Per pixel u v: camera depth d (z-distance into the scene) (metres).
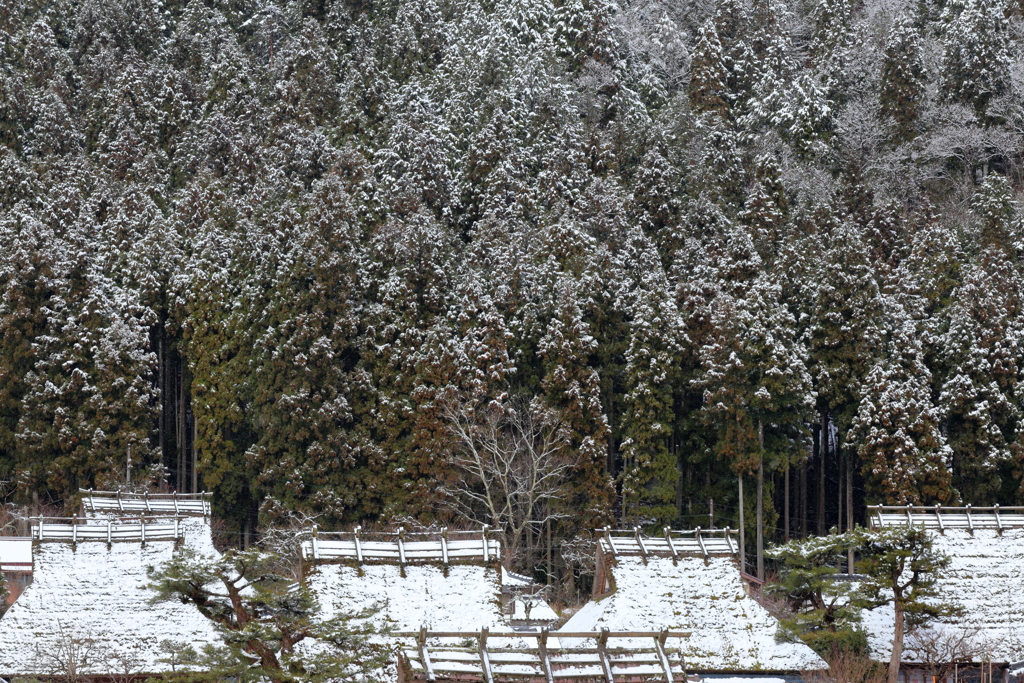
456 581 40.81
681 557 43.75
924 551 41.00
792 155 97.75
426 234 77.88
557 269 76.12
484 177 89.81
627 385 71.50
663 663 33.91
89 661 38.38
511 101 96.56
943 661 41.75
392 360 73.56
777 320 69.81
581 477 69.44
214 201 87.56
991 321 71.25
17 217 84.00
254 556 33.47
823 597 44.72
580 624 42.16
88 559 42.69
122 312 77.88
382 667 36.25
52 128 99.88
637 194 87.19
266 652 33.28
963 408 69.44
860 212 89.38
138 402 74.44
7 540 52.56
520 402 72.31
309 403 72.25
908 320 71.81
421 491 68.50
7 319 76.25
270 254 78.50
